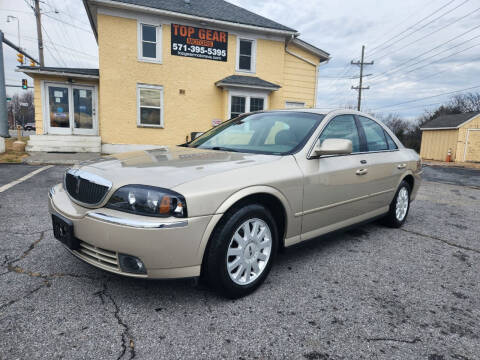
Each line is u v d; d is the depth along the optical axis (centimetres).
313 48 1451
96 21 1274
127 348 179
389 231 425
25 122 8031
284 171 258
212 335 194
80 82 1247
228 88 1309
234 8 1443
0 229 364
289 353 181
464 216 533
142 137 1262
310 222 287
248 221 235
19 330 190
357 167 330
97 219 205
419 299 249
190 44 1278
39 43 2127
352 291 257
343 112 349
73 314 208
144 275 202
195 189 206
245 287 237
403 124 5522
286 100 1473
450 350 190
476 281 285
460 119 2280
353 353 184
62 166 886
